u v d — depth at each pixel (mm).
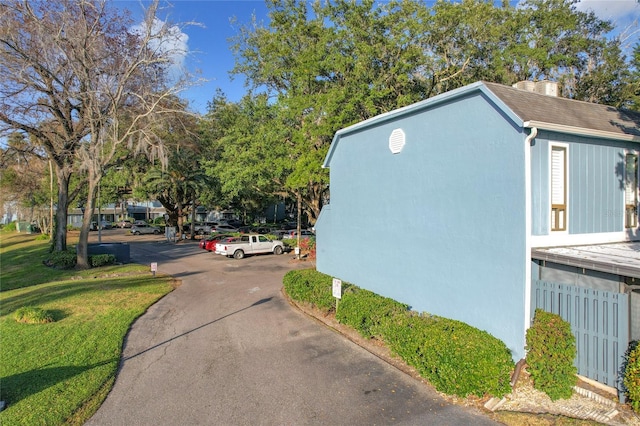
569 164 7910
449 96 8422
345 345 8922
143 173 34562
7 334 9297
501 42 23547
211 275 18125
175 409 6203
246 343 9109
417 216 9617
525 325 6969
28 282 17375
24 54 18359
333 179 13719
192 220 39281
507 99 7496
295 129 21969
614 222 8656
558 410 5980
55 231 26562
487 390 6254
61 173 24047
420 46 21562
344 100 18953
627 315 6125
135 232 45969
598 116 9086
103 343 8781
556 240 7559
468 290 8172
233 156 23938
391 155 10547
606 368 6344
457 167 8422
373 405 6270
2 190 38750
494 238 7562
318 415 6004
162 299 13367
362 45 19391
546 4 22891
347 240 12883
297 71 20000
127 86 20734
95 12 19219
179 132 28172
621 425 5512
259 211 48781
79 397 6406
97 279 16938
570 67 25438
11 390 6582
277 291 14461
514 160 7137
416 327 7637
